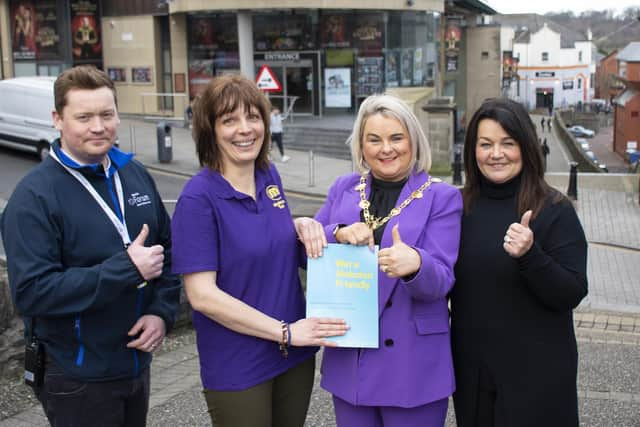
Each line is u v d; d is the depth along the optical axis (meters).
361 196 3.34
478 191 3.28
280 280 3.12
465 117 46.44
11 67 31.22
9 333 5.06
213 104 3.00
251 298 3.07
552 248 3.09
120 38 31.52
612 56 101.19
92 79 2.94
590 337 6.85
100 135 2.97
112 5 31.45
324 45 29.64
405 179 3.30
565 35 96.94
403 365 3.14
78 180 3.02
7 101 18.28
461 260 3.22
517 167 3.16
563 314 3.15
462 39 47.59
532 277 2.94
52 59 30.97
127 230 3.16
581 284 3.03
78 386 3.04
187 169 19.02
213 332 3.09
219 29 29.89
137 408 3.33
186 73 30.61
